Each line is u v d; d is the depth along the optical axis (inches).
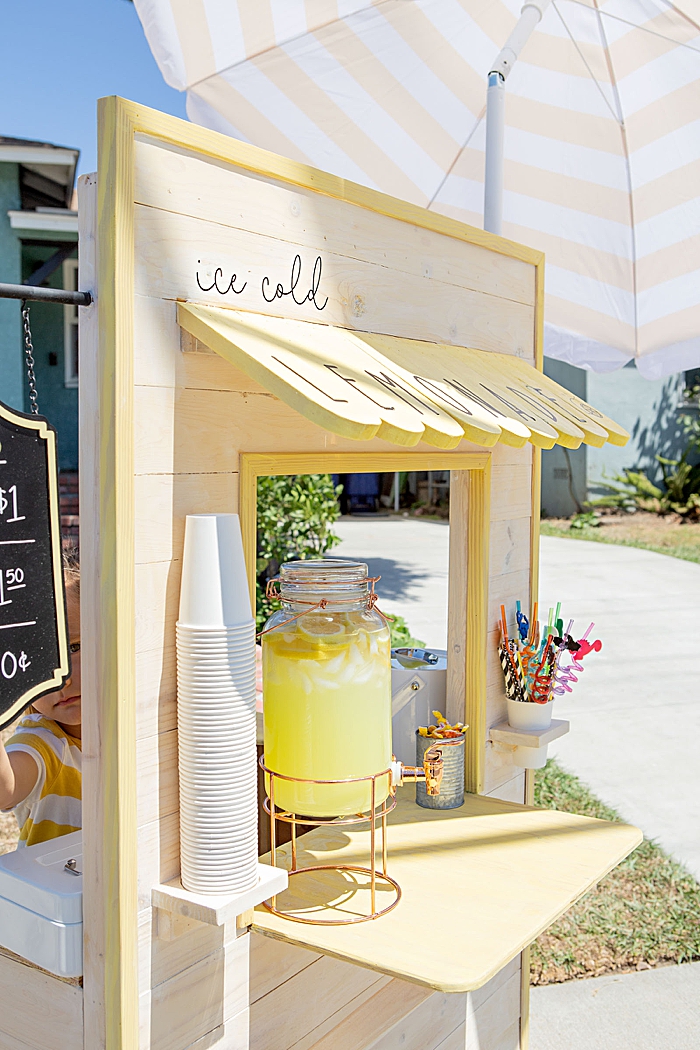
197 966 53.3
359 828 73.2
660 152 139.9
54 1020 52.2
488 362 77.3
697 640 310.8
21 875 52.2
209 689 48.4
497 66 102.4
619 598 373.7
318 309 59.7
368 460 65.5
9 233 354.9
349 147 142.6
